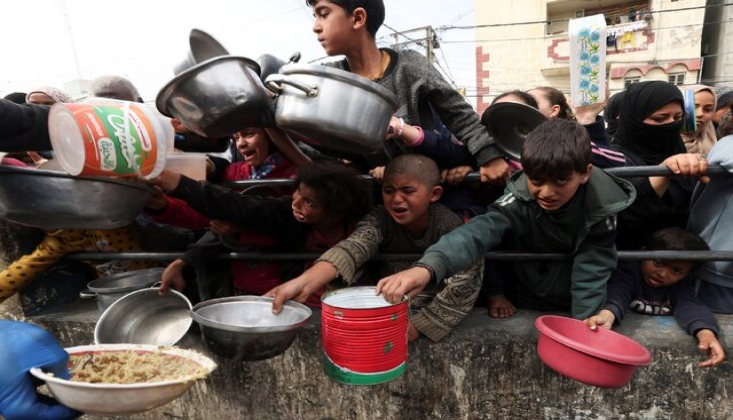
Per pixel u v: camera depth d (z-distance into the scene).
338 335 1.15
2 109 1.11
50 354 0.95
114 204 1.23
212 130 1.28
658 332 1.42
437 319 1.44
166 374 0.98
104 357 1.07
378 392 1.57
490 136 1.48
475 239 1.30
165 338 1.52
